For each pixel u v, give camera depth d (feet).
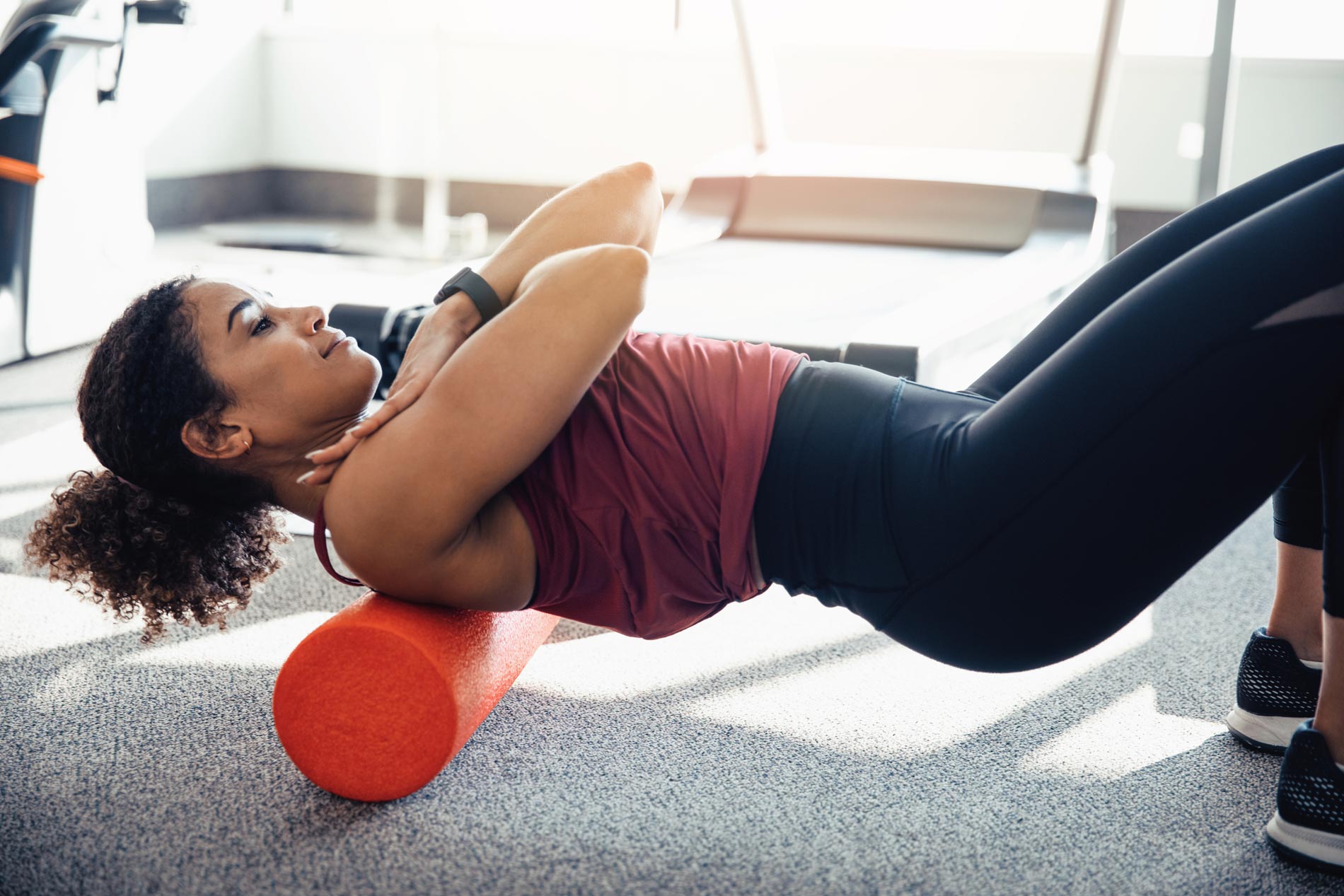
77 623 5.66
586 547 3.68
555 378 3.25
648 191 4.09
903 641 3.80
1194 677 5.25
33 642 5.44
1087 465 3.23
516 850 3.84
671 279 8.70
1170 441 3.17
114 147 11.02
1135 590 3.41
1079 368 3.28
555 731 4.70
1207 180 11.48
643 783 4.29
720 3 17.49
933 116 16.05
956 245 10.12
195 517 3.94
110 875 3.65
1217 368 3.12
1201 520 3.28
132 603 4.01
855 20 16.28
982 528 3.37
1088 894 3.62
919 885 3.67
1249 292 3.10
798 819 4.05
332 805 4.10
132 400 3.62
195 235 17.01
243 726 4.66
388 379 7.02
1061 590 3.40
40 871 3.66
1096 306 4.29
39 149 10.21
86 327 11.04
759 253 9.86
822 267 9.19
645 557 3.64
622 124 17.80
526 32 18.02
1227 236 3.24
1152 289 3.27
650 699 5.01
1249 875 3.73
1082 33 15.29
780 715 4.86
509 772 4.36
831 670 5.32
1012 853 3.85
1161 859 3.82
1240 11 11.07
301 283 13.21
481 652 4.13
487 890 3.61
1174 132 14.85
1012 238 9.94
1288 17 14.07
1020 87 15.56
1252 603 6.21
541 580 3.74
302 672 3.90
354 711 3.92
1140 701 5.02
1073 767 4.43
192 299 3.64
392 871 3.70
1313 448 3.99
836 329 6.83
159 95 17.25
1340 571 3.56
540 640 4.89
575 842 3.89
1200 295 3.16
